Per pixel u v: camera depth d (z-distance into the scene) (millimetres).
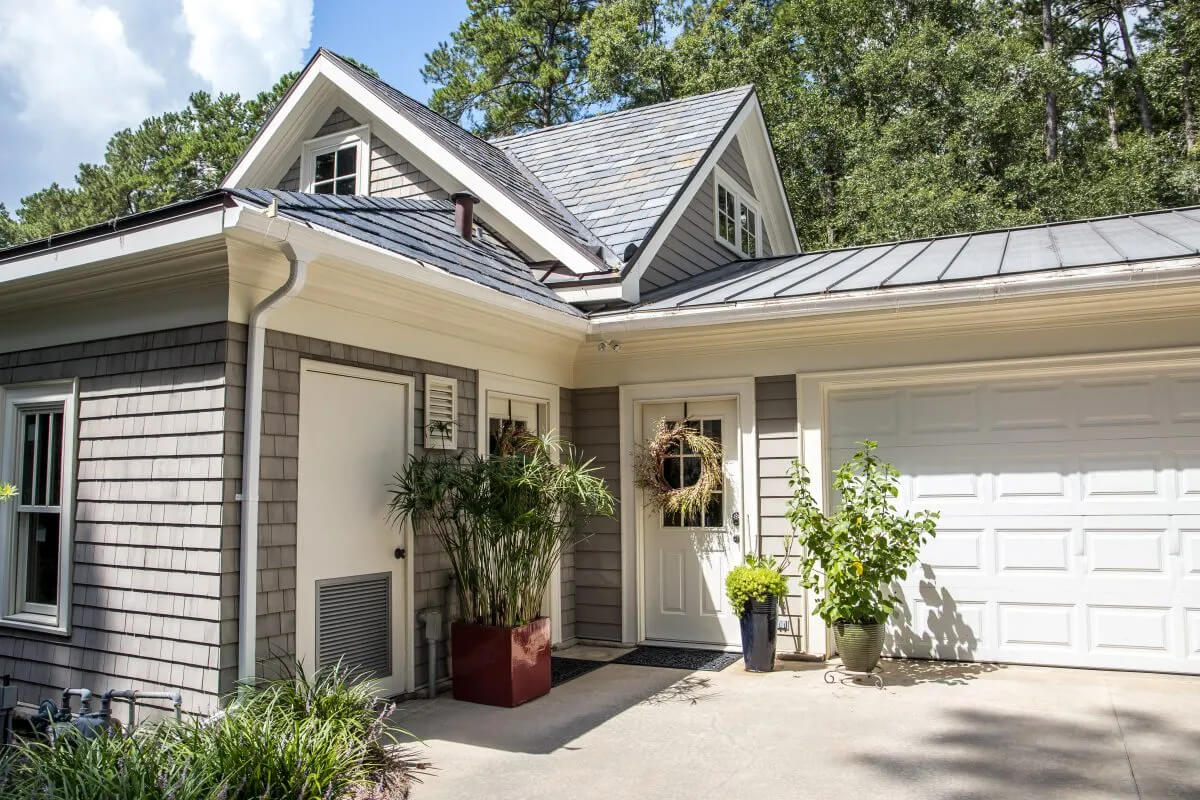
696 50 21969
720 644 7383
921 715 5152
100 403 5148
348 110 9242
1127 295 5742
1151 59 20953
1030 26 22969
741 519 7246
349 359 5414
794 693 5785
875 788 3992
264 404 4770
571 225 8359
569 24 26562
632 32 22938
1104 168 19078
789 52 21484
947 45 19625
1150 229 7121
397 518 5758
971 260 6891
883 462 6797
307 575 5012
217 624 4453
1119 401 6109
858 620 6172
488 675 5574
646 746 4680
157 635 4703
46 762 3361
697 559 7523
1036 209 17750
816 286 6816
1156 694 5422
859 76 19891
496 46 25547
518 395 7180
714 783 4098
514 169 9945
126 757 3281
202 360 4688
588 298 7383
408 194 8766
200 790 3092
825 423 6996
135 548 4875
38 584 5539
